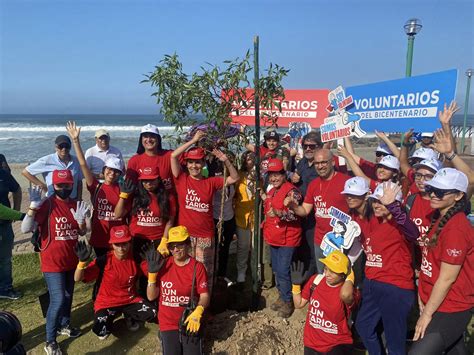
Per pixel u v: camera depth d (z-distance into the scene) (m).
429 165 3.79
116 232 4.48
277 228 4.97
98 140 6.47
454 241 3.11
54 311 4.39
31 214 4.34
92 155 6.50
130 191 4.71
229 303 5.60
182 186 4.80
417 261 4.34
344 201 4.55
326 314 3.67
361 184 3.86
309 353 3.82
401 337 3.68
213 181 4.86
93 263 4.61
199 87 4.56
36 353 4.55
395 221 3.47
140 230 4.86
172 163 4.79
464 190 3.18
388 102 5.02
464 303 3.21
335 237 4.21
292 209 4.79
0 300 5.79
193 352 4.00
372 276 3.76
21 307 5.60
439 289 3.18
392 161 4.69
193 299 4.07
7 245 5.77
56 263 4.45
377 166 4.83
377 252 3.69
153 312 4.68
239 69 4.52
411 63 5.95
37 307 5.60
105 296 4.63
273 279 6.27
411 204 3.97
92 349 4.61
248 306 5.69
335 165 5.94
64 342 4.75
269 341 4.39
